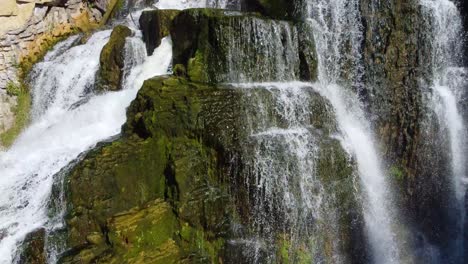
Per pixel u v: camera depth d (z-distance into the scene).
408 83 11.93
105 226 9.20
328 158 10.55
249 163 9.74
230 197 9.90
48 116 14.29
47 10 16.34
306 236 10.24
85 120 12.58
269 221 9.97
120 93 12.94
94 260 8.59
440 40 12.37
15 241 9.27
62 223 9.44
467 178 11.96
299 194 10.15
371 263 11.14
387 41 12.07
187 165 9.79
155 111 10.27
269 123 10.70
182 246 9.45
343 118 12.13
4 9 14.62
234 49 11.52
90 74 14.23
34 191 10.18
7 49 14.90
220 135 9.99
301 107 11.12
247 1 14.38
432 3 12.29
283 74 12.02
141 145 10.00
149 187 9.96
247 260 9.84
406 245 11.58
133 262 8.73
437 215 11.96
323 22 12.49
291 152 10.16
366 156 11.77
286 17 13.08
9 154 12.17
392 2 12.03
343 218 10.71
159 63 13.39
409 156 11.78
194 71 11.51
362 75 12.26
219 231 9.73
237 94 10.53
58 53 15.88
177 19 12.73
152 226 9.21
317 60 12.27
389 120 11.98
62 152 11.13
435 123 11.83
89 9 18.17
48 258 9.16
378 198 11.59
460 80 12.26
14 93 14.88
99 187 9.43
